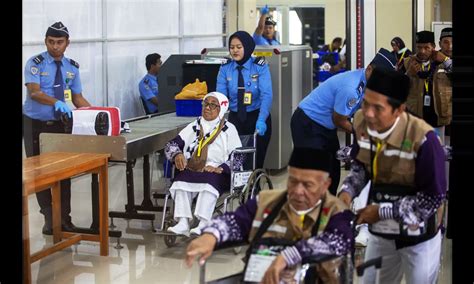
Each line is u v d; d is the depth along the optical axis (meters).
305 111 4.41
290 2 14.16
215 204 5.38
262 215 3.18
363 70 4.39
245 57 5.78
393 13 5.31
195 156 5.42
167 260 5.42
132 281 5.00
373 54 5.20
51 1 6.72
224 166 5.40
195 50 9.27
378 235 3.51
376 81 3.27
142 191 7.17
